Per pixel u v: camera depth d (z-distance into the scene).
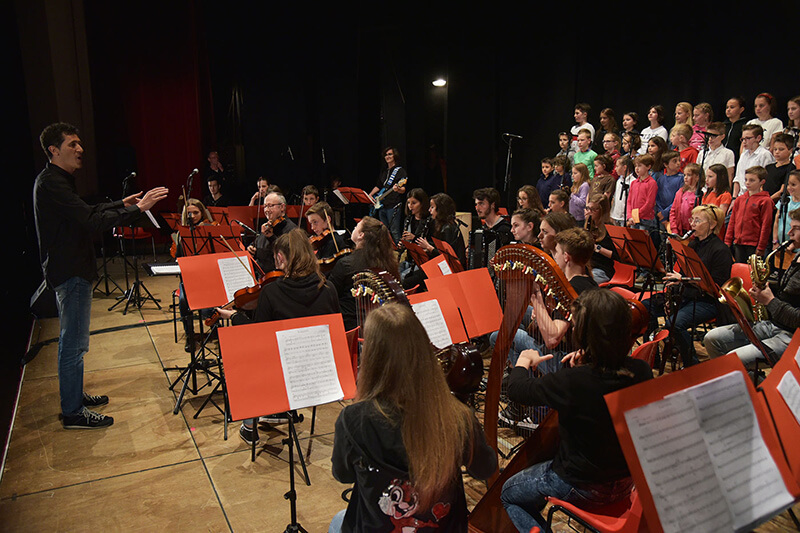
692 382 1.73
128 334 6.21
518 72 10.38
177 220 6.61
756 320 3.81
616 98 9.62
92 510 3.16
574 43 9.71
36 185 3.83
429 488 1.65
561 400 2.03
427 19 10.84
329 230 5.62
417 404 1.66
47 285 4.05
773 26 7.53
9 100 6.06
